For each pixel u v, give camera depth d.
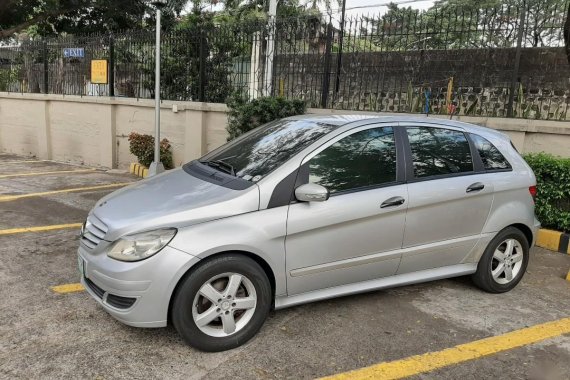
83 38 12.17
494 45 7.48
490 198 4.38
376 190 3.87
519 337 3.76
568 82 7.54
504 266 4.56
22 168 11.61
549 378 3.24
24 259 5.05
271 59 9.05
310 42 8.64
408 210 3.96
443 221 4.15
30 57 13.71
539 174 6.13
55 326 3.70
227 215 3.40
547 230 6.04
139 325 3.25
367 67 8.36
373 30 8.27
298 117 4.62
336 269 3.76
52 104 13.21
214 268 3.30
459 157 4.36
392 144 4.07
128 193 3.90
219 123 9.71
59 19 23.98
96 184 9.38
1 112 14.70
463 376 3.23
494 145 4.61
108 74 11.67
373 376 3.19
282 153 3.84
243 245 3.36
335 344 3.56
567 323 4.02
